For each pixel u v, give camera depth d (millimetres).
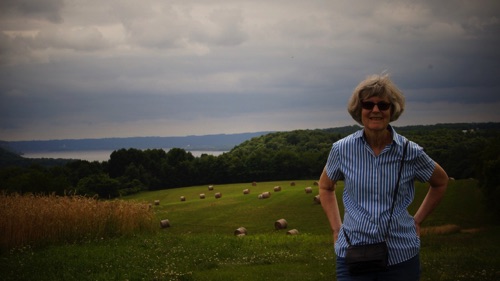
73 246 16703
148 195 84750
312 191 58375
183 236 19281
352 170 4148
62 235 17750
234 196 63469
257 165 96312
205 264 13078
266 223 40625
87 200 20000
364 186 4082
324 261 13203
